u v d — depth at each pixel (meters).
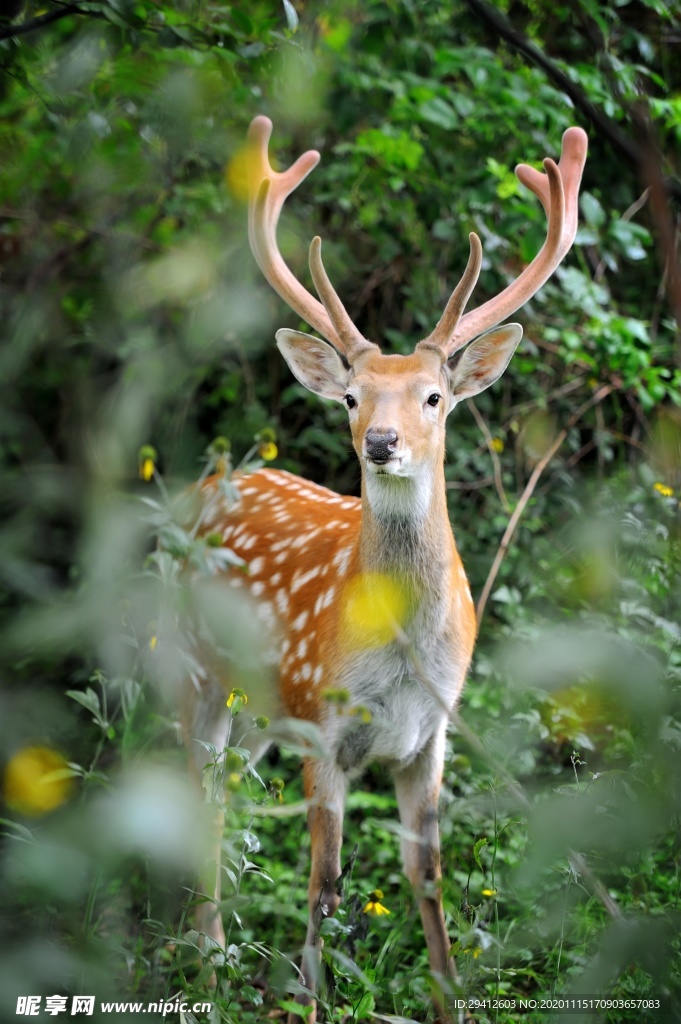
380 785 10.10
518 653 5.12
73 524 9.88
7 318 11.53
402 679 7.30
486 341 7.72
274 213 8.32
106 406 10.94
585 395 12.27
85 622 6.46
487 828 8.17
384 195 12.35
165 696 7.79
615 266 11.22
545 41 11.23
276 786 6.29
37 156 11.38
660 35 11.34
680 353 4.62
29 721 5.93
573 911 6.93
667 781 4.95
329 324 7.91
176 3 8.94
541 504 11.41
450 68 11.27
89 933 6.02
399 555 7.20
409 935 7.64
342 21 11.45
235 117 11.01
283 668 7.96
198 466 11.62
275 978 5.88
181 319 11.88
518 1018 6.62
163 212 11.91
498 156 11.90
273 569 8.43
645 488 9.81
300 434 12.83
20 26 8.17
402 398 7.03
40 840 3.92
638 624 8.35
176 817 3.73
